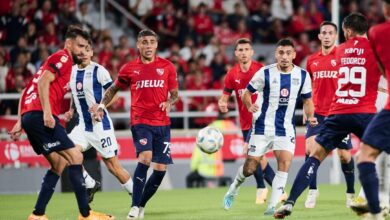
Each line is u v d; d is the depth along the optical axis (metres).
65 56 21.39
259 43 53.56
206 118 44.47
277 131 24.31
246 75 28.88
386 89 25.27
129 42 53.56
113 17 54.50
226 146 40.75
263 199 29.77
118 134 41.41
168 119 25.06
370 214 19.73
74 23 50.19
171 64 25.06
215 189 38.47
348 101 22.36
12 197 35.84
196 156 40.59
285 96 24.20
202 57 47.59
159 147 24.89
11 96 39.78
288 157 24.30
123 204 30.78
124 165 39.91
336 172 40.19
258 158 24.84
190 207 28.70
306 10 54.72
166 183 40.28
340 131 22.59
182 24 52.34
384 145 18.86
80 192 21.66
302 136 40.91
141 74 24.72
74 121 32.31
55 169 22.59
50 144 21.47
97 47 48.28
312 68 27.48
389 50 19.00
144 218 24.31
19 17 49.31
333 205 28.34
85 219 21.80
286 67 24.17
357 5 55.22
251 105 24.66
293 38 53.41
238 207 28.23
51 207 29.48
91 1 54.41
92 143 26.61
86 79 26.58
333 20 39.53
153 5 53.53
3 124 39.81
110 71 46.19
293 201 21.97
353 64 22.36
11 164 39.56
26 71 44.78
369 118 22.23
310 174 22.25
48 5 50.00
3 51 44.88
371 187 18.95
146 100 24.70
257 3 54.75
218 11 54.16
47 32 49.44
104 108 25.14
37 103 21.42
